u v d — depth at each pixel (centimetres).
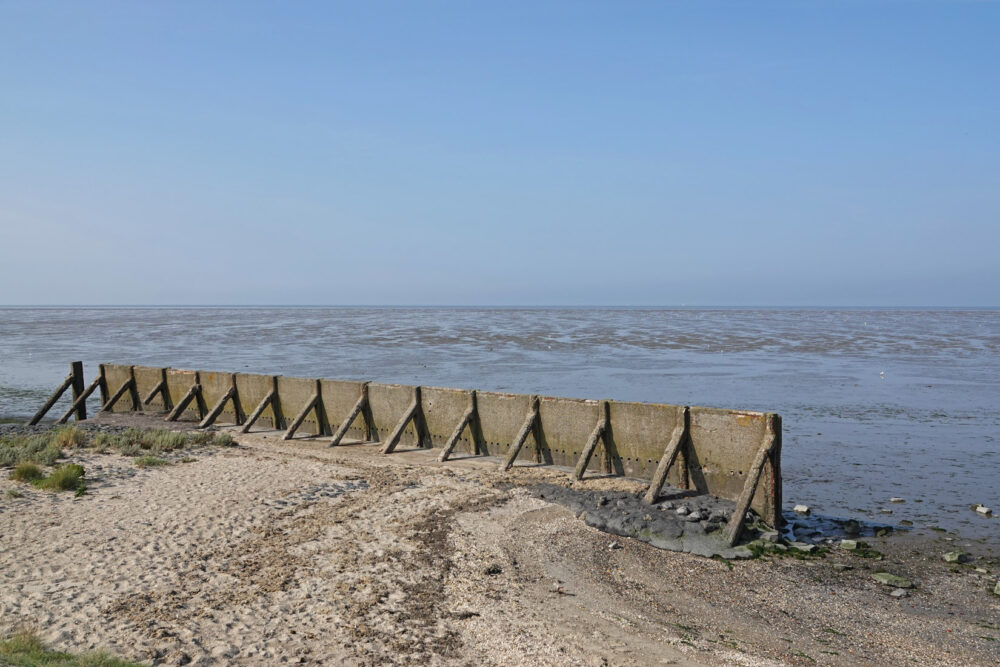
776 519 1223
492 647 761
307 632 774
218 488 1316
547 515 1226
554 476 1452
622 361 4200
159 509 1182
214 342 5759
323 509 1213
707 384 3184
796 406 2594
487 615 844
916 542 1198
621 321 10438
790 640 830
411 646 752
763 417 1241
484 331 7300
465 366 3869
